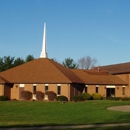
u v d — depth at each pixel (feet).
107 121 86.69
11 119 92.02
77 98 178.29
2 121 86.43
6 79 191.52
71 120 89.71
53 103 157.79
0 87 184.44
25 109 125.70
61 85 185.06
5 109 125.39
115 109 126.31
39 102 165.07
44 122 84.23
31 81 188.96
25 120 89.51
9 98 190.19
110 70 249.96
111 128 70.44
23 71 198.80
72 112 113.80
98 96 197.67
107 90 216.74
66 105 145.18
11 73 197.88
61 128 70.08
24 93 186.39
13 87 192.24
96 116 100.42
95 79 214.07
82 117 97.71
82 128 70.18
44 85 188.03
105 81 215.92
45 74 192.54
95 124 78.74
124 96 219.61
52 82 185.37
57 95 184.96
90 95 193.26
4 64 290.56
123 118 94.48
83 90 205.36
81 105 145.38
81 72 221.05
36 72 195.72
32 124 77.97
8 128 69.82
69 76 193.16
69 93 182.80
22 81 190.29
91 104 151.94
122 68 238.48
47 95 184.34
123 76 229.45
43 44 216.74
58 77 187.42
